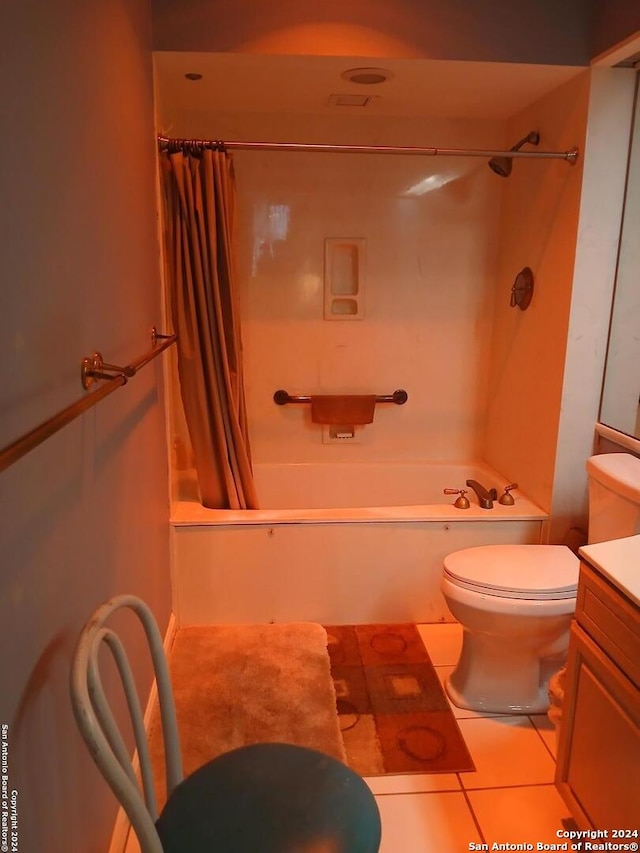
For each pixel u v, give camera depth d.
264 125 2.72
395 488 3.09
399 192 2.84
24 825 0.93
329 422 3.00
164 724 1.28
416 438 3.12
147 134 1.95
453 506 2.51
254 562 2.42
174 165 2.18
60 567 1.11
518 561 2.01
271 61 2.08
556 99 2.29
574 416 2.31
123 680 1.14
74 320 1.19
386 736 1.90
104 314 1.41
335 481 3.09
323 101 2.52
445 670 2.22
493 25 2.04
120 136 1.59
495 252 2.93
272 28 2.01
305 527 2.40
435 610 2.51
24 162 0.95
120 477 1.58
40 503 1.02
